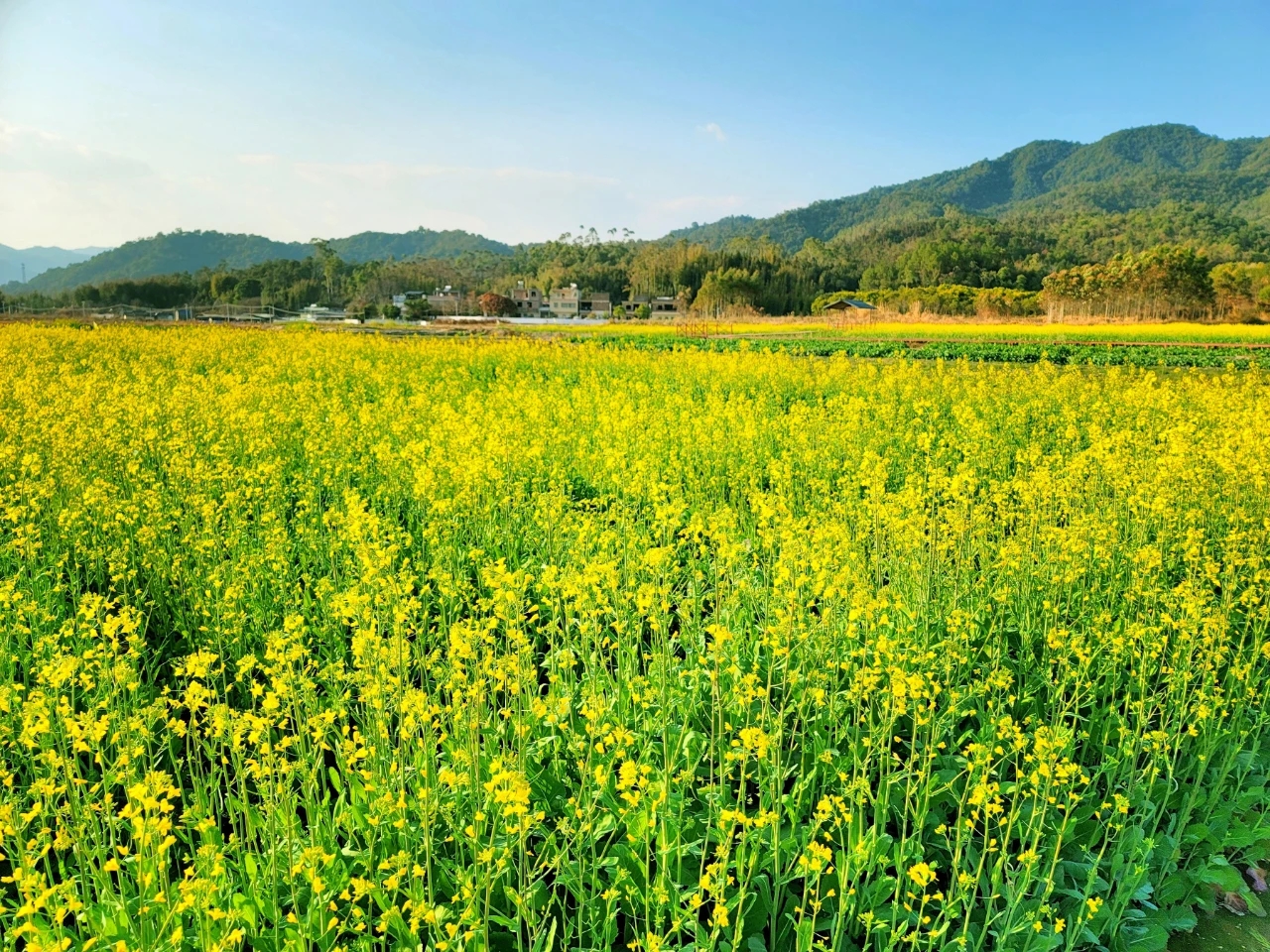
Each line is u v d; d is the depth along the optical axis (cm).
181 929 329
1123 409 1545
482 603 591
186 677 622
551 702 522
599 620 711
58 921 334
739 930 382
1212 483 938
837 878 439
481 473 912
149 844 377
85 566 807
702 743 522
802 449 1191
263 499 938
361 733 523
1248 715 592
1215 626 556
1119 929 435
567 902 439
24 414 1310
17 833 360
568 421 1348
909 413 1603
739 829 474
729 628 663
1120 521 882
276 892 401
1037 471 924
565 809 454
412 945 358
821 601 657
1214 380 1875
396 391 1606
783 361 2247
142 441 1128
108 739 539
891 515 765
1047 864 457
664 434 1214
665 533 844
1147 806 489
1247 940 451
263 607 696
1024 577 699
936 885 459
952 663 587
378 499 998
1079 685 564
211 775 475
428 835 385
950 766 517
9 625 612
